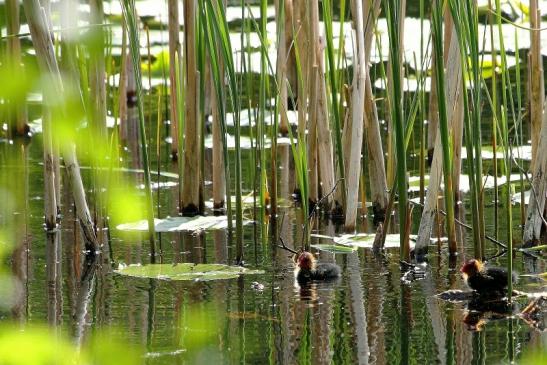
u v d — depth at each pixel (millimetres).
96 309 8836
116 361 2869
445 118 10242
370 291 9453
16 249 11398
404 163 10438
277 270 10430
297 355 7363
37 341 2561
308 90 13719
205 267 10422
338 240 11883
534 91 12367
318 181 13742
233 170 15773
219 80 10898
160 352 7371
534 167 11547
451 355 7312
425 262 10719
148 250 11438
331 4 11266
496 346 7535
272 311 8719
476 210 10539
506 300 9047
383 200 13102
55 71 8430
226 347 7598
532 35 12297
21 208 13484
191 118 13141
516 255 11016
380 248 11352
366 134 13016
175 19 14836
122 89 18234
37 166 16328
